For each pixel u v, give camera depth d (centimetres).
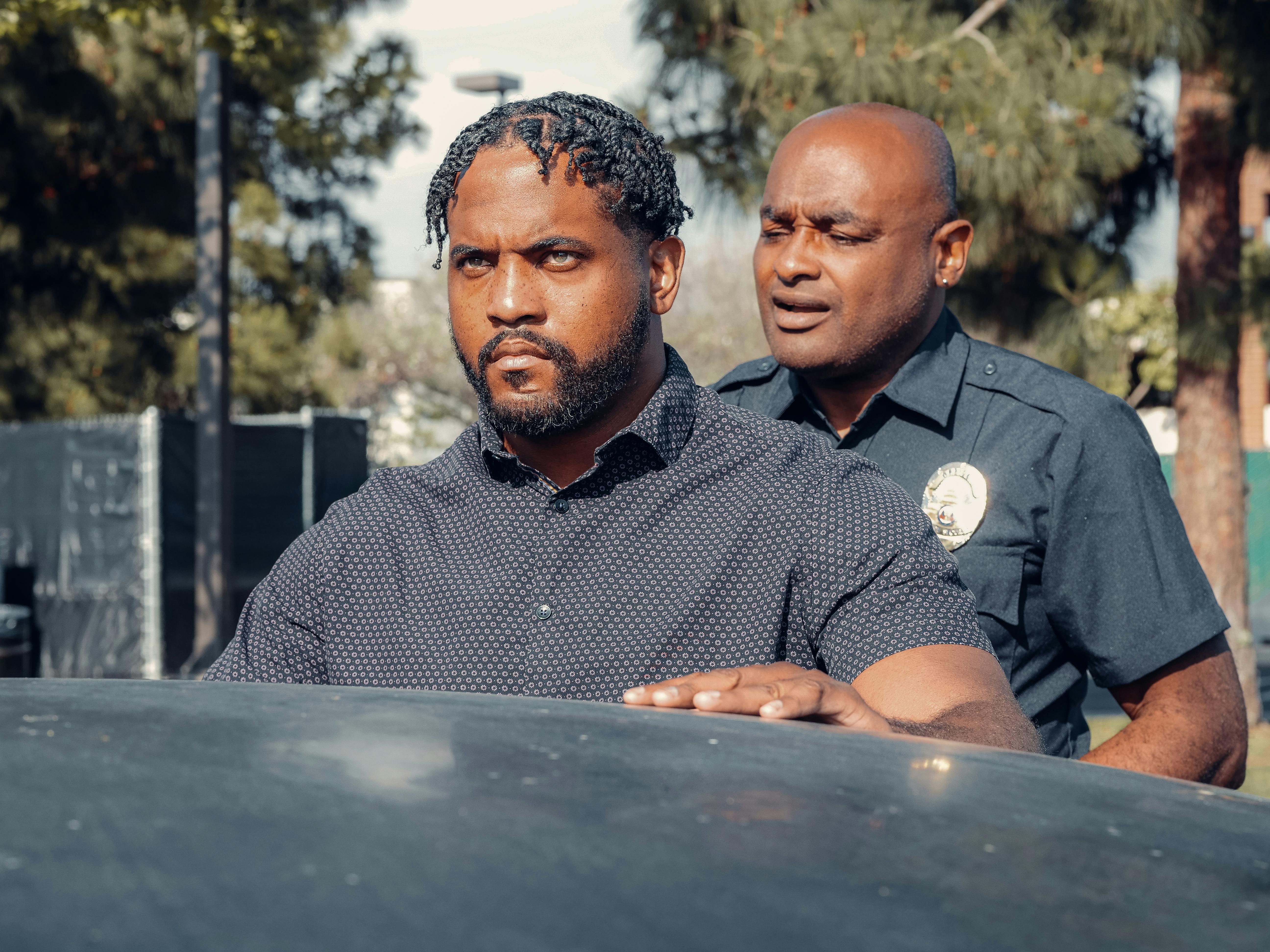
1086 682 203
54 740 58
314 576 146
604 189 130
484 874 42
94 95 1195
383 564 144
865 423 196
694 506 136
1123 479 180
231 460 879
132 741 58
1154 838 55
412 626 140
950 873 47
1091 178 609
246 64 802
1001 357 195
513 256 130
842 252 191
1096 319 670
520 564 137
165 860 41
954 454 188
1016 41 569
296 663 146
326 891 40
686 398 139
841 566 130
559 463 139
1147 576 179
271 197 1448
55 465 958
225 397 877
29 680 81
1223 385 729
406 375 2511
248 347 1491
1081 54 571
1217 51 617
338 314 1631
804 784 57
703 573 133
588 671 133
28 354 1315
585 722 68
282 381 1536
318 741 59
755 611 132
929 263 194
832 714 99
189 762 54
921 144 194
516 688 134
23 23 745
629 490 136
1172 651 178
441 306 2556
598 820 49
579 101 132
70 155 1257
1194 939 44
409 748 58
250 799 48
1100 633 182
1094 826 56
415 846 44
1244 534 735
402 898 40
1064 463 181
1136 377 1468
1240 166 688
